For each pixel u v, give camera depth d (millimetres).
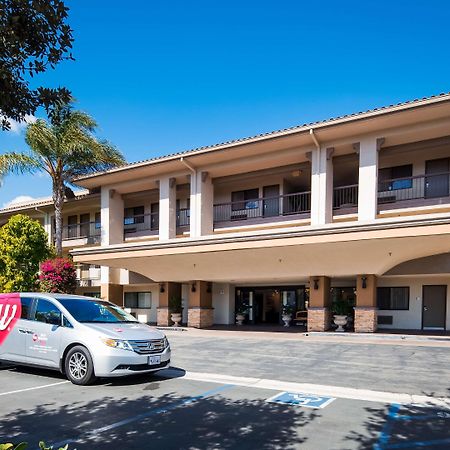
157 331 9172
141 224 26344
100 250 21469
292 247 16875
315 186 17844
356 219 17641
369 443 5285
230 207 23000
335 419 6230
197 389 8125
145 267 22250
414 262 17859
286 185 21859
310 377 9172
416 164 18406
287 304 23672
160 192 22438
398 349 13445
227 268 20188
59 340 8719
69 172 24594
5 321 9648
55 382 8719
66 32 3844
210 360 11469
